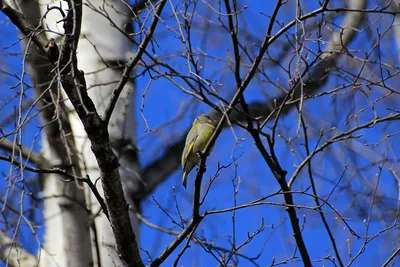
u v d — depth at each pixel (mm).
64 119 11516
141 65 11281
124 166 11711
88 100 8875
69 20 8672
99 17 12102
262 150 10719
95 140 8922
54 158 11586
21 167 7656
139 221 11797
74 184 11492
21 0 11531
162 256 9508
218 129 9609
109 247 11125
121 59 11961
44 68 11305
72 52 8156
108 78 11836
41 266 11164
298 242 10719
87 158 11461
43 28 9352
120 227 9258
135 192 11773
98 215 11023
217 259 10328
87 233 11367
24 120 7766
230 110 9953
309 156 10969
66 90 8812
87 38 11430
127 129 11859
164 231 11625
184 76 9688
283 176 10688
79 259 11227
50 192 11523
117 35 12094
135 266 9438
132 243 9367
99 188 11375
